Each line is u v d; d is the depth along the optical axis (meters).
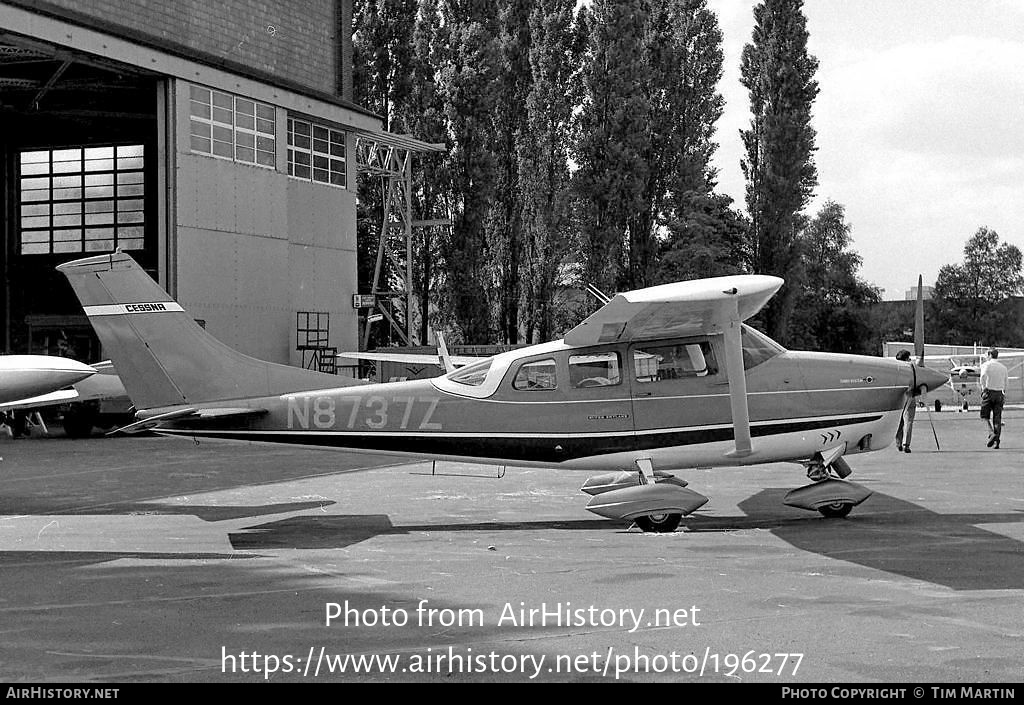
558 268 51.31
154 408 10.82
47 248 30.69
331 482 14.34
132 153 29.70
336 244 32.12
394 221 48.44
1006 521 10.12
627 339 10.38
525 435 10.46
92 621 6.16
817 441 10.59
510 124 51.72
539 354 10.55
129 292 10.73
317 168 31.33
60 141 30.34
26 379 14.70
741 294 9.12
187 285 25.50
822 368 10.66
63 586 7.24
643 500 9.74
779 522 10.27
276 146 28.83
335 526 10.31
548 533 9.75
